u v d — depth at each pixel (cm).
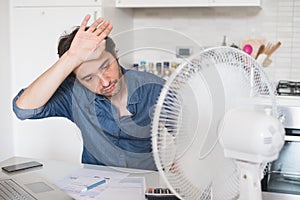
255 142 83
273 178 187
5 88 269
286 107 192
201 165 88
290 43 269
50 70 149
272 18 270
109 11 259
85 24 143
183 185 85
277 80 272
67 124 265
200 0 253
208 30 283
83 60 121
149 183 136
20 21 264
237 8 275
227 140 88
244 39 277
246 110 89
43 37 262
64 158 269
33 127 272
